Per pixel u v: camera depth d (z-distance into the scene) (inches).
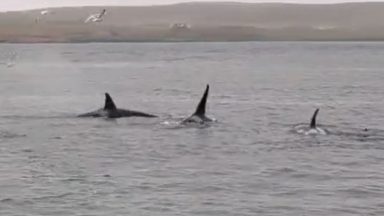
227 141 3811.5
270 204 2354.8
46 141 3811.5
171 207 2308.1
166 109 5782.5
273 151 3467.0
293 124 4611.2
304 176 2837.1
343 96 7303.2
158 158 3265.3
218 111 5580.7
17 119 4963.1
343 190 2571.4
